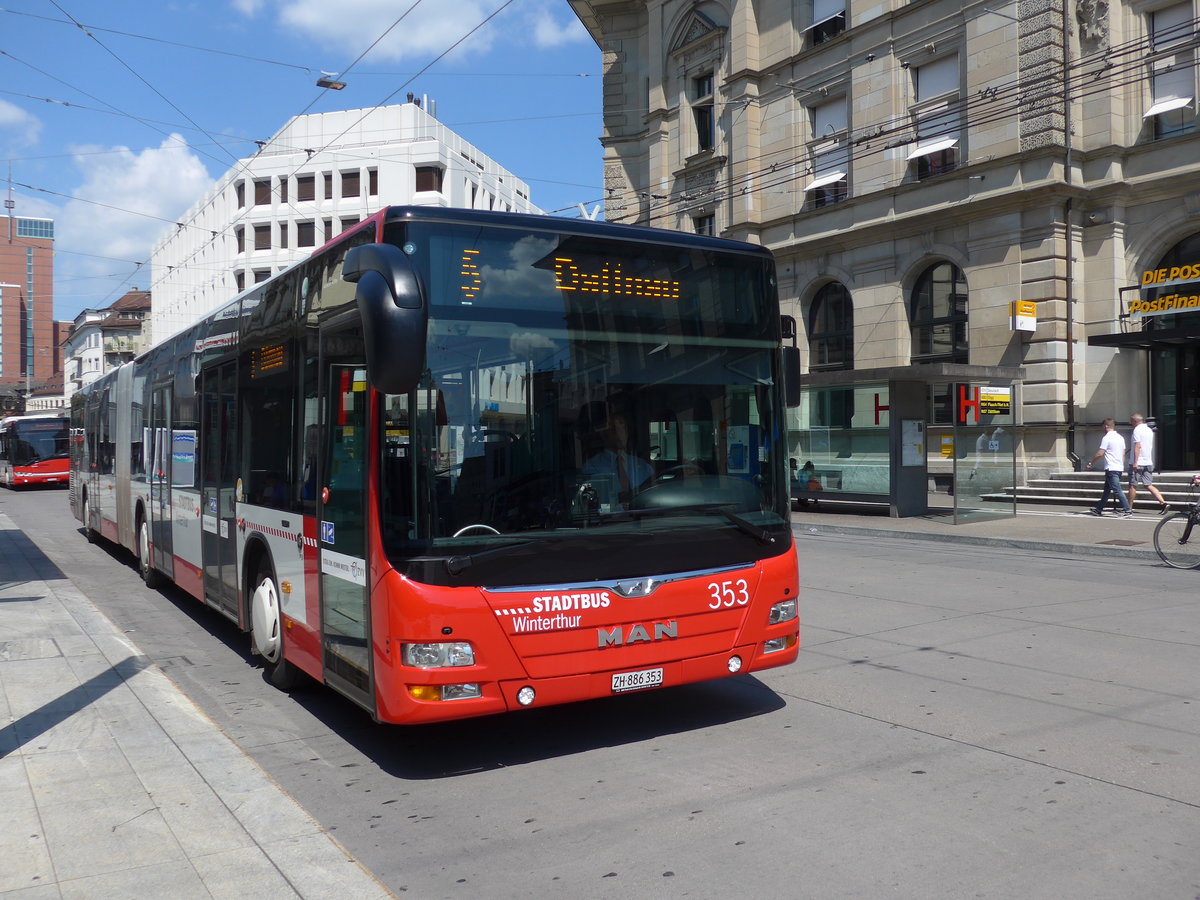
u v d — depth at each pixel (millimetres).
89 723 5906
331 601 5613
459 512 4879
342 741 5824
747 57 29297
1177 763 5066
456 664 4777
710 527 5492
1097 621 8969
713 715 6141
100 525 14930
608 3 34375
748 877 3840
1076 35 21906
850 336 27484
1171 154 21125
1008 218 22672
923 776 4934
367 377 5090
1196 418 21578
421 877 3947
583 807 4652
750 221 29391
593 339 5324
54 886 3812
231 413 7887
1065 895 3623
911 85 25250
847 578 11945
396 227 5004
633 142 34625
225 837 4281
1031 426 22234
